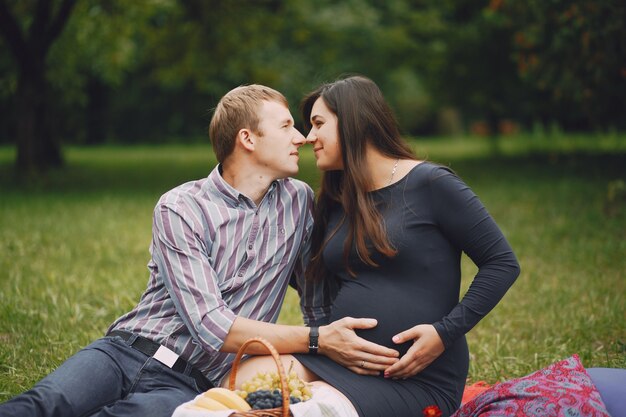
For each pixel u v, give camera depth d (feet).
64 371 9.61
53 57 61.67
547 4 35.40
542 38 36.99
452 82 73.36
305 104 11.13
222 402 8.70
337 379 9.69
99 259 23.66
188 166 67.21
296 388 9.15
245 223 10.57
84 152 98.17
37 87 51.85
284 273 10.82
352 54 86.69
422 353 9.68
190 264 10.13
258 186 10.71
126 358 10.11
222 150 10.80
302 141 10.76
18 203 38.37
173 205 10.39
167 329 10.28
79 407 9.41
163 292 10.51
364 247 10.13
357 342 9.71
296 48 88.12
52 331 16.14
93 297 18.94
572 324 16.78
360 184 10.25
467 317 9.83
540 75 38.68
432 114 136.77
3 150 97.45
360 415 9.43
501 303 18.84
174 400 9.53
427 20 75.56
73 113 110.73
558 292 19.36
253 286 10.52
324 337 9.87
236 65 68.08
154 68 89.81
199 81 68.64
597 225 28.58
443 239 10.21
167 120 119.44
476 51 67.51
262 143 10.59
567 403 8.87
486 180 48.26
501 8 39.88
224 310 9.98
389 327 9.96
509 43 64.69
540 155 70.28
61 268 22.21
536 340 16.16
